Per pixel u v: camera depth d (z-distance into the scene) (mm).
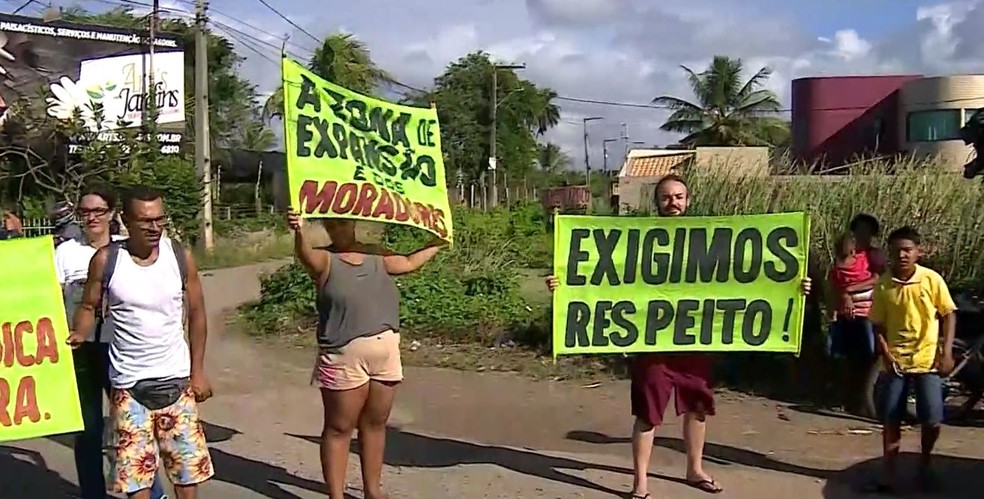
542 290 19156
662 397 6539
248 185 46125
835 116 40531
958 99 36781
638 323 6645
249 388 10953
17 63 29469
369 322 5980
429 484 7098
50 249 6004
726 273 6684
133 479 5438
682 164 14008
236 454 8039
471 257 17500
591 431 8828
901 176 11688
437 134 6684
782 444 8164
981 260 10664
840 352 9289
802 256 6672
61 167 27219
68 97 30219
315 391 10758
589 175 70625
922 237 11109
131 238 5516
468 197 50375
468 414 9555
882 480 6875
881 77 39938
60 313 5992
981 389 8625
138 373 5434
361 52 41625
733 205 12383
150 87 30281
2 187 26469
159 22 37781
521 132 53438
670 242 6707
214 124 48031
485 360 12258
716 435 8484
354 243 6180
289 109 5984
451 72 52750
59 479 7363
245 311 17188
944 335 6668
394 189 6324
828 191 11953
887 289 6746
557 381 11109
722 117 52375
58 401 5973
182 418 5574
